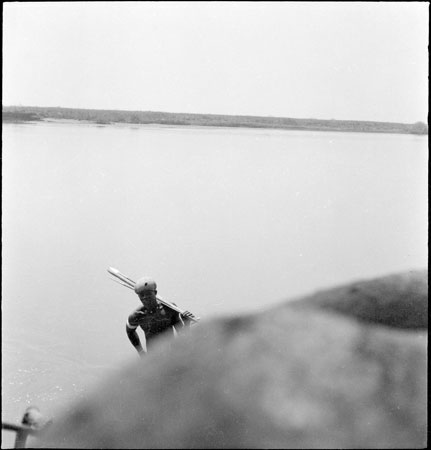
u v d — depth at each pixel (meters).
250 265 9.90
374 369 0.69
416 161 15.45
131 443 0.69
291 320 0.75
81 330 7.30
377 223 11.15
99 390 0.76
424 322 0.73
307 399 0.68
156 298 4.58
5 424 2.00
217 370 0.72
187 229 12.70
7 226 12.39
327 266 9.05
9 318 7.37
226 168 19.81
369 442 0.65
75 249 11.04
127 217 13.84
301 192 15.49
